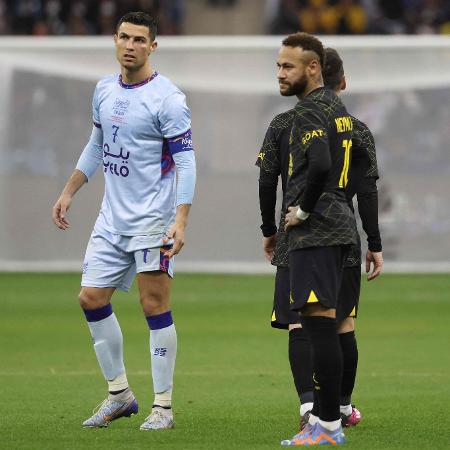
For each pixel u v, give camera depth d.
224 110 60.69
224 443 22.20
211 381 31.98
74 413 26.56
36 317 47.75
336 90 24.67
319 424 21.67
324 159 20.52
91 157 25.45
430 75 60.00
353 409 24.84
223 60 60.72
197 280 59.22
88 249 24.66
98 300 24.36
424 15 90.94
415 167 59.62
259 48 60.66
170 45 60.94
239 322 46.09
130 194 24.25
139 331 43.59
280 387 30.89
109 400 24.64
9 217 61.59
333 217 21.08
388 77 60.19
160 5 90.50
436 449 21.61
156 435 23.28
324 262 21.05
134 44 23.97
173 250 23.77
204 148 60.59
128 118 24.08
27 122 61.66
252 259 60.56
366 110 60.34
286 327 24.36
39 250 61.53
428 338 41.34
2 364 35.62
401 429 24.19
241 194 60.47
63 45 61.78
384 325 44.88
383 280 58.66
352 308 24.27
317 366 21.25
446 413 26.50
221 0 94.56
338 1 90.75
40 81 61.88
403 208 59.69
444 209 59.47
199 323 45.78
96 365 35.38
